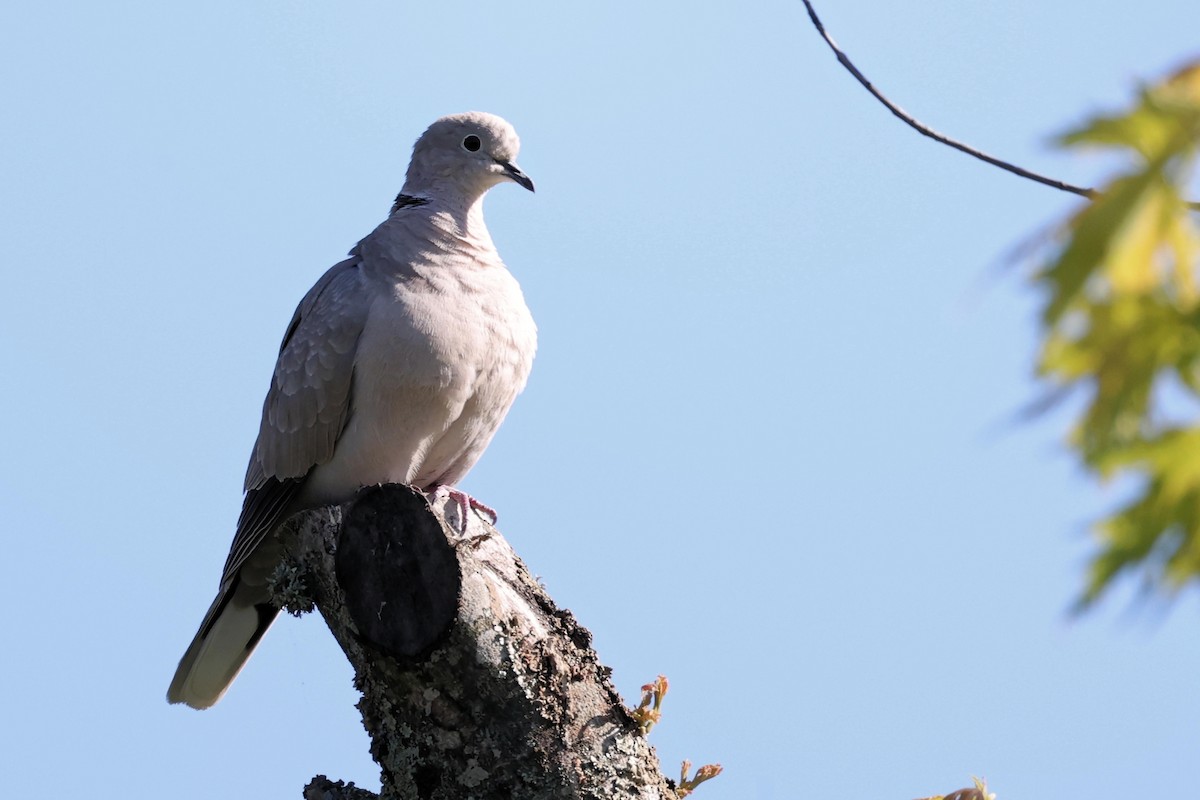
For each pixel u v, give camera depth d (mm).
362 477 11602
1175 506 4812
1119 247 4488
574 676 9211
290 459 11523
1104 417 4742
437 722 9086
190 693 11492
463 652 8969
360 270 11562
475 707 9039
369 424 11289
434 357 11023
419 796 9148
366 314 11219
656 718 9344
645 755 9305
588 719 9172
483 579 9102
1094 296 4629
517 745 9023
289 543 10812
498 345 11328
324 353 11273
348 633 9414
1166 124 4555
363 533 9156
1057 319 4602
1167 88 4621
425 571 9008
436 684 9039
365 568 9141
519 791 9008
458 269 11453
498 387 11492
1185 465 4750
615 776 9109
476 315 11242
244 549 11336
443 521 9078
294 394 11445
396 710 9219
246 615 11547
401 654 8984
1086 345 4711
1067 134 4660
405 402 11148
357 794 9898
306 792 9977
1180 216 4512
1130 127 4602
